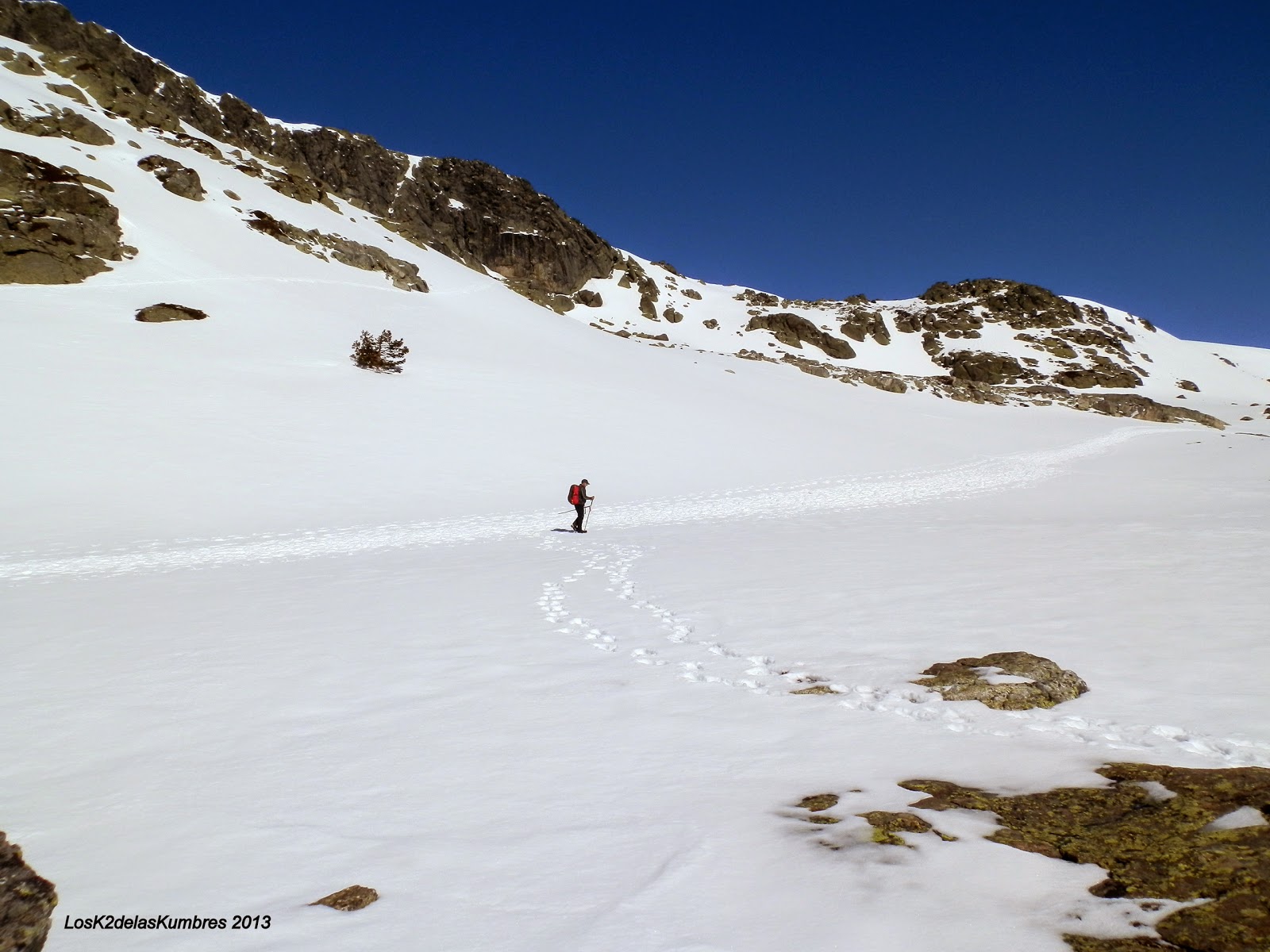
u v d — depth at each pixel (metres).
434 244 93.81
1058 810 3.77
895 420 58.25
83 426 26.14
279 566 15.10
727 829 3.74
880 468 36.75
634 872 3.37
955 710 5.55
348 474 26.20
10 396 27.02
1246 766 4.32
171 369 33.12
